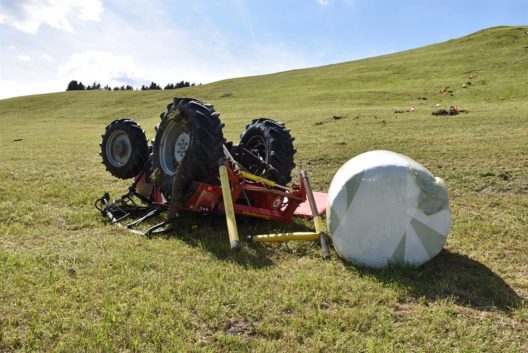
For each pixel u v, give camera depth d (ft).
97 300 11.74
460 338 10.66
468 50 183.32
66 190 26.25
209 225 18.80
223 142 18.11
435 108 91.56
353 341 10.32
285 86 171.32
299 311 11.62
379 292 12.74
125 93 202.69
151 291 12.38
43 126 116.88
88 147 57.31
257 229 18.69
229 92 171.01
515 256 16.05
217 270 13.98
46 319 10.75
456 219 20.33
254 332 10.68
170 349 9.71
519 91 109.19
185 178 17.83
